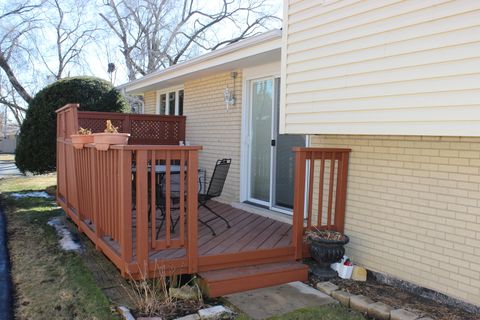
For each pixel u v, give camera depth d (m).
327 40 3.80
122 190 3.32
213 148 7.32
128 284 3.75
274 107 5.82
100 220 4.16
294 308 3.34
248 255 3.95
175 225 4.77
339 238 4.04
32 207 7.50
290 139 5.61
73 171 5.46
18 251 4.98
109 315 3.14
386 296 3.65
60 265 4.37
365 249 4.23
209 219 5.50
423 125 3.06
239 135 6.54
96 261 4.39
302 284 3.88
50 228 5.88
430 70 3.02
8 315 3.34
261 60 5.65
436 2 2.97
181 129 8.44
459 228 3.43
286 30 4.25
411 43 3.13
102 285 3.73
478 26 2.74
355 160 4.35
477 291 3.30
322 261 4.02
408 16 3.15
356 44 3.54
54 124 9.04
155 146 3.36
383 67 3.33
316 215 4.90
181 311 3.28
